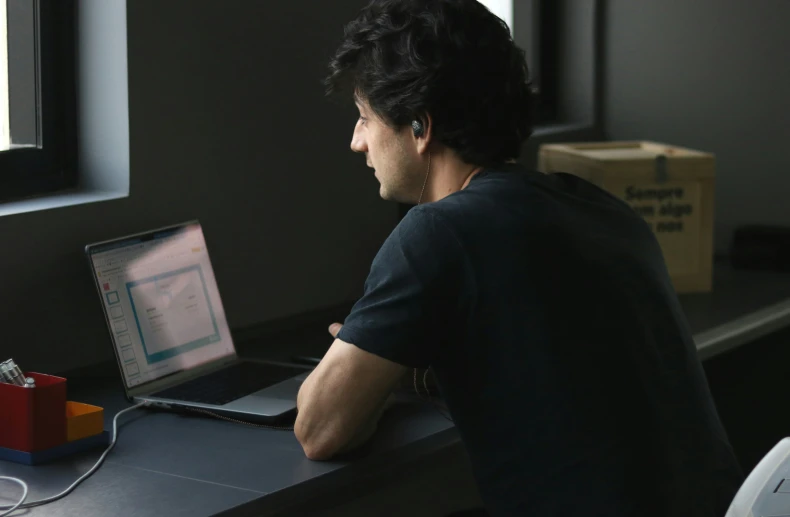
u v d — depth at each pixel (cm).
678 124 323
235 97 217
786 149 304
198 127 209
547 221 129
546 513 123
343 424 139
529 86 146
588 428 122
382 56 141
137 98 196
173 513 125
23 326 180
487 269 127
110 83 197
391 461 148
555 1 340
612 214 140
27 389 142
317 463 143
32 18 195
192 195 210
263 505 130
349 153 247
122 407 172
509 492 127
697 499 125
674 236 260
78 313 191
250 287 225
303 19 231
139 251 184
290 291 235
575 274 127
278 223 230
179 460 145
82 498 130
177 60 203
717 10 311
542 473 124
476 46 138
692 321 233
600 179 255
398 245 132
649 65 327
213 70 211
